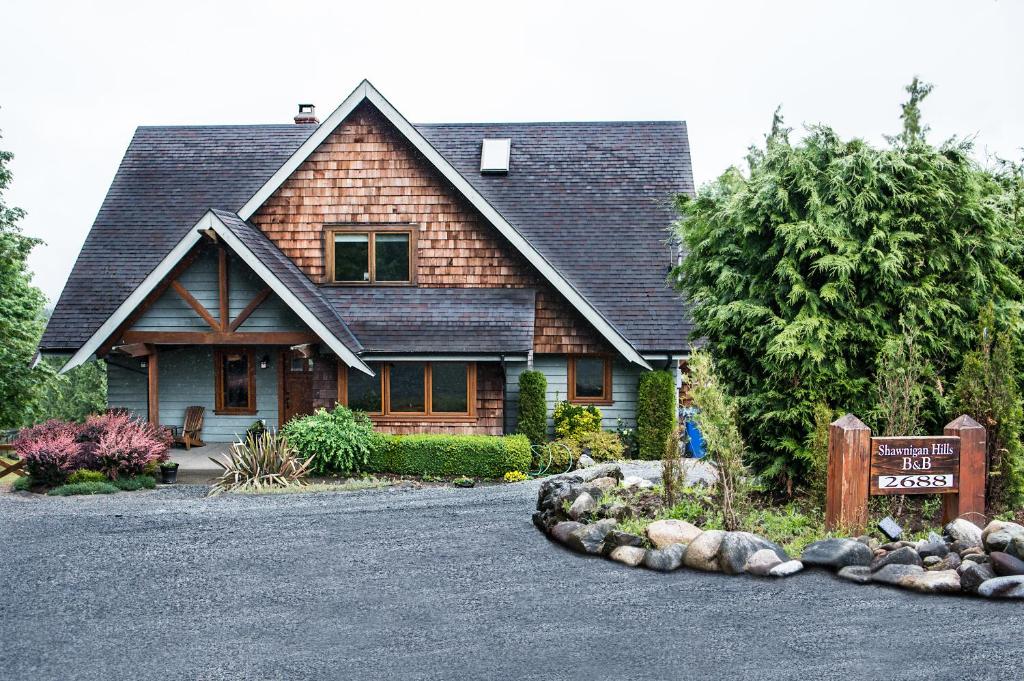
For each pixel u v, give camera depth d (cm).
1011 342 966
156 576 840
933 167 994
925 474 838
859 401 983
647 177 2134
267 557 904
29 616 728
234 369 1928
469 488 1427
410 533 1002
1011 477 879
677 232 1383
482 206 1805
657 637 645
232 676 595
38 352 1822
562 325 1839
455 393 1759
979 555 742
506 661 610
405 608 728
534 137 2247
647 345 1803
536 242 1977
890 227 996
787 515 927
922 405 968
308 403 1914
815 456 923
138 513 1170
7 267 2200
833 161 998
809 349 958
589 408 1812
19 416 2392
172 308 1720
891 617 666
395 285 1867
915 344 947
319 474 1580
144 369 1914
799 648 615
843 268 947
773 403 1002
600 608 712
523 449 1590
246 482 1455
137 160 2222
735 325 1050
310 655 630
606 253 1964
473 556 887
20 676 603
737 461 883
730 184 1266
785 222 1020
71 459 1483
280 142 2272
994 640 616
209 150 2248
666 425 1781
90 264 1967
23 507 1256
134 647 654
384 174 1859
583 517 947
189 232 1636
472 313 1794
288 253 1872
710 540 810
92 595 783
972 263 991
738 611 691
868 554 775
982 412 889
